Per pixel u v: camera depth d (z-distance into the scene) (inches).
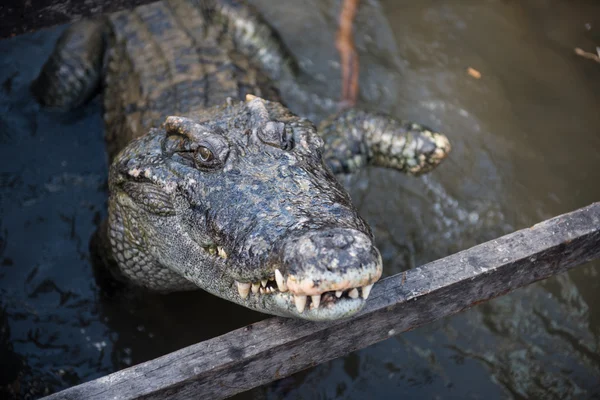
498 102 189.6
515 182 170.7
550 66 198.7
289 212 92.4
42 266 155.7
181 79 163.5
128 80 173.5
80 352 140.3
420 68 199.0
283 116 124.0
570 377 133.0
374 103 190.2
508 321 142.8
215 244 100.7
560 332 140.7
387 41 207.3
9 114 185.8
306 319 85.8
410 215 164.6
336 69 199.3
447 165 174.6
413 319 94.8
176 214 108.9
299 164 103.4
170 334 141.8
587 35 206.1
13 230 162.1
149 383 80.9
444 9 216.4
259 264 88.9
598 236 97.7
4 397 131.6
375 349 137.6
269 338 85.8
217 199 100.6
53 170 175.2
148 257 128.0
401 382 132.8
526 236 96.0
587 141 179.5
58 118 187.2
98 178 174.7
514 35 208.1
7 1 108.8
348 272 78.7
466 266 92.7
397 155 160.9
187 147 108.6
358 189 168.9
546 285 149.1
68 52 185.3
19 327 144.0
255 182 99.4
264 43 197.0
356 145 161.9
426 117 186.1
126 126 158.4
